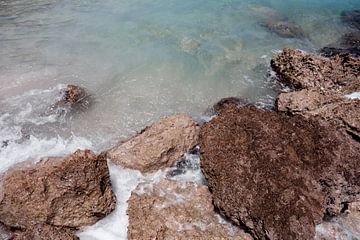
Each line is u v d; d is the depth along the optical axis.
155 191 12.13
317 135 12.80
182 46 19.81
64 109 15.57
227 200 11.44
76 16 21.88
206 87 17.25
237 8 23.77
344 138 12.91
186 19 22.14
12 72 17.27
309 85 16.72
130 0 23.98
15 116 15.08
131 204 11.63
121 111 15.71
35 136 14.27
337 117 13.89
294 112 14.76
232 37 20.80
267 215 10.78
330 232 10.98
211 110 16.00
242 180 11.61
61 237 10.54
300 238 10.50
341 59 17.48
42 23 21.05
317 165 11.99
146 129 14.19
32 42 19.42
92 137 14.45
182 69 18.19
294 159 12.04
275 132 12.78
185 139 13.60
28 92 16.23
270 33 21.41
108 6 23.12
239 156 12.19
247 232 11.26
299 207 10.90
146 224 10.97
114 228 11.39
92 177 11.23
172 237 10.66
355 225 11.34
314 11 24.06
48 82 16.86
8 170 12.41
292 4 24.84
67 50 18.98
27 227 11.14
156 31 20.84
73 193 11.08
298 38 21.17
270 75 18.11
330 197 11.84
